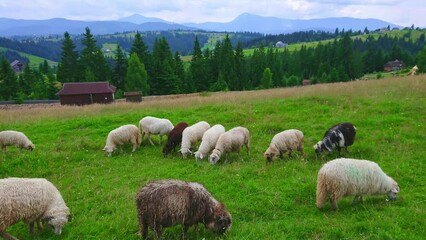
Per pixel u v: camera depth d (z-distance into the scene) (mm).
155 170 12734
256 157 13523
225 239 7770
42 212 8508
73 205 10266
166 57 79438
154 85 74875
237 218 8781
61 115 25281
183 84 77250
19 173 13250
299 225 7957
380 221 7770
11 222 7949
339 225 7812
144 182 11625
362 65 102062
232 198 9820
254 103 22812
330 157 12711
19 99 60156
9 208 7805
